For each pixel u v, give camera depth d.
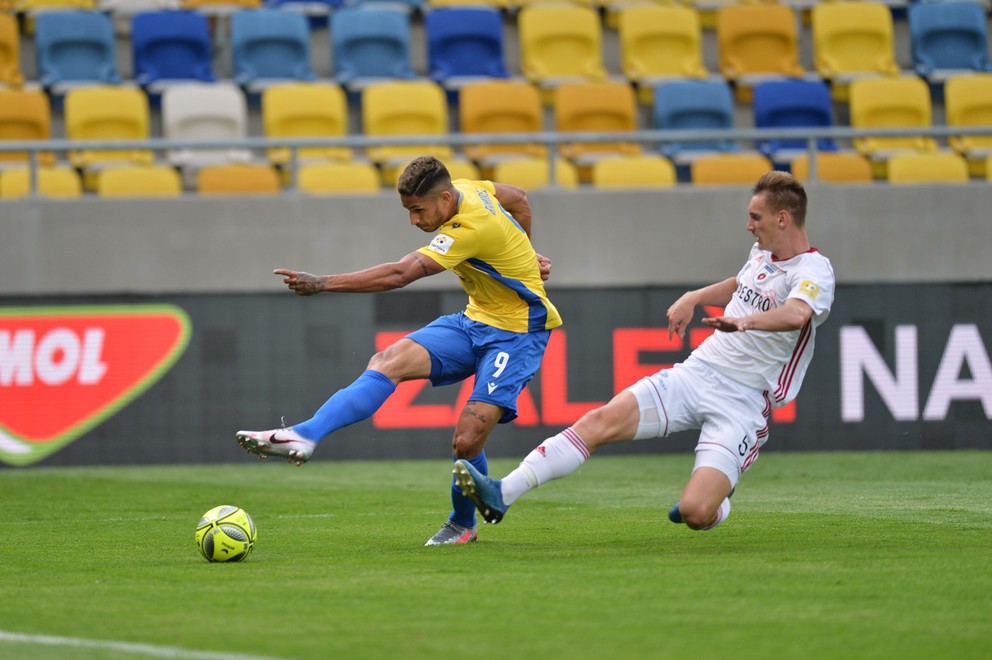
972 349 40.72
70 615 15.33
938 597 16.11
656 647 13.42
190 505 28.84
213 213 39.19
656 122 50.06
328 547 21.36
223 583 17.52
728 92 50.41
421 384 39.41
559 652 13.20
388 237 39.81
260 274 39.38
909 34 56.56
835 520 24.66
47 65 49.81
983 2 57.34
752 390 19.98
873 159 49.19
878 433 40.31
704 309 40.41
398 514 26.77
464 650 13.31
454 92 51.56
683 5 56.19
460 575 17.97
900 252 40.75
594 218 40.19
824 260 19.72
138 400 38.81
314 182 44.12
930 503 27.81
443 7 53.81
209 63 51.09
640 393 19.97
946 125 54.00
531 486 19.45
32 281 38.50
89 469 37.94
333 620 14.88
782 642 13.65
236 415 39.06
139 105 47.38
